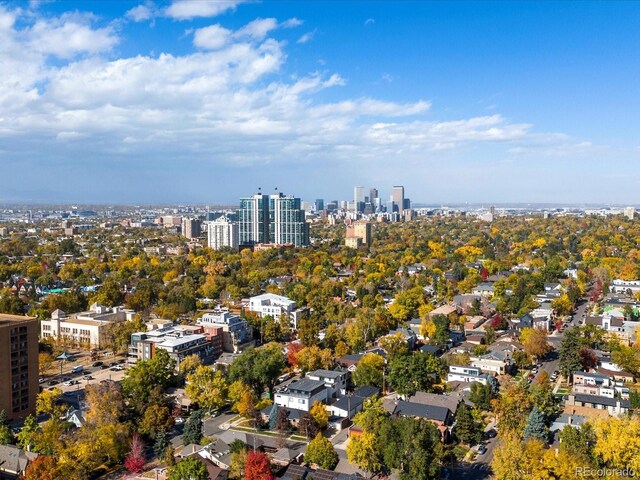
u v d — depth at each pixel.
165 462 160.62
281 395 195.12
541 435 163.88
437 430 151.38
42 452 158.75
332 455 155.00
